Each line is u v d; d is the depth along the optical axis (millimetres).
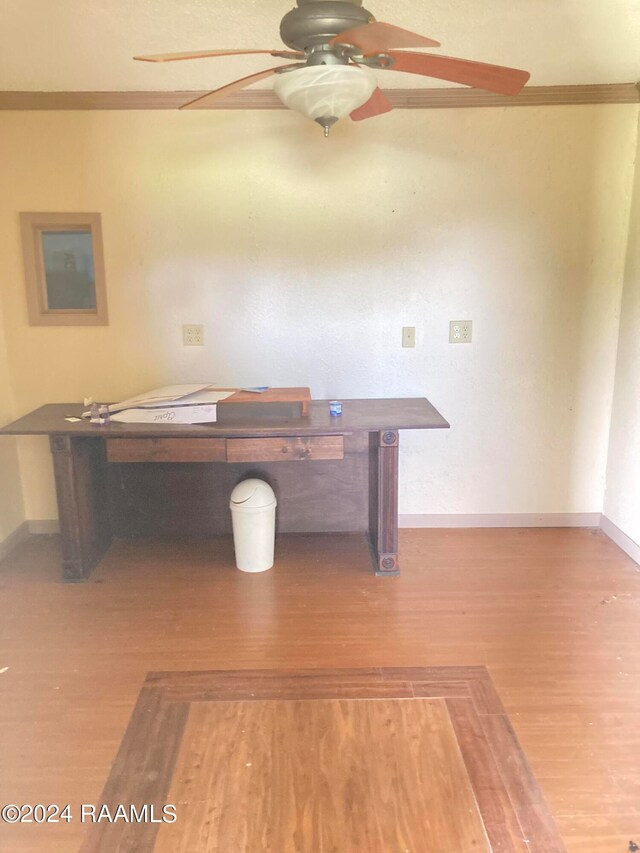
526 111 3035
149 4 2055
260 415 2916
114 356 3242
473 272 3199
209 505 3383
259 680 2221
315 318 3234
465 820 1655
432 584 2900
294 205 3117
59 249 3170
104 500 3256
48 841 1620
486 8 2131
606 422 3367
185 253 3148
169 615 2656
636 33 2355
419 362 3297
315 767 1830
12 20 2172
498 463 3418
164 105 2990
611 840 1599
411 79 2848
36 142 3020
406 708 2072
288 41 1631
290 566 3082
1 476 3170
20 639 2490
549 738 1939
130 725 2012
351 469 3363
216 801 1723
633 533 3139
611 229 3156
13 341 3205
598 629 2529
